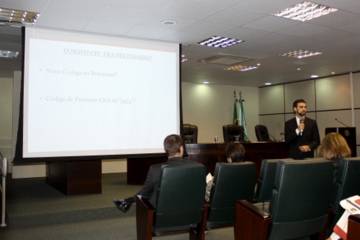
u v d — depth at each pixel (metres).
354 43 5.35
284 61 6.77
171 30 4.63
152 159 5.58
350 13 3.96
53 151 4.10
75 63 4.29
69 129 4.20
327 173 1.89
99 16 4.02
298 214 1.87
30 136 3.99
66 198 4.58
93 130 4.34
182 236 3.38
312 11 3.98
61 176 5.10
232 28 4.55
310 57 6.41
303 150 4.05
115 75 4.52
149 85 4.77
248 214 2.02
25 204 4.20
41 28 4.16
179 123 4.93
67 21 4.19
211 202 2.44
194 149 5.34
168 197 2.21
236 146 2.88
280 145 6.15
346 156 2.33
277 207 1.83
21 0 3.50
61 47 4.24
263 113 10.77
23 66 4.03
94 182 4.93
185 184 2.23
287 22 4.29
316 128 4.25
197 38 5.05
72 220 3.85
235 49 5.78
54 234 3.41
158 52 4.89
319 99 8.89
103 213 4.02
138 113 4.64
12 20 4.14
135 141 4.59
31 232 3.47
